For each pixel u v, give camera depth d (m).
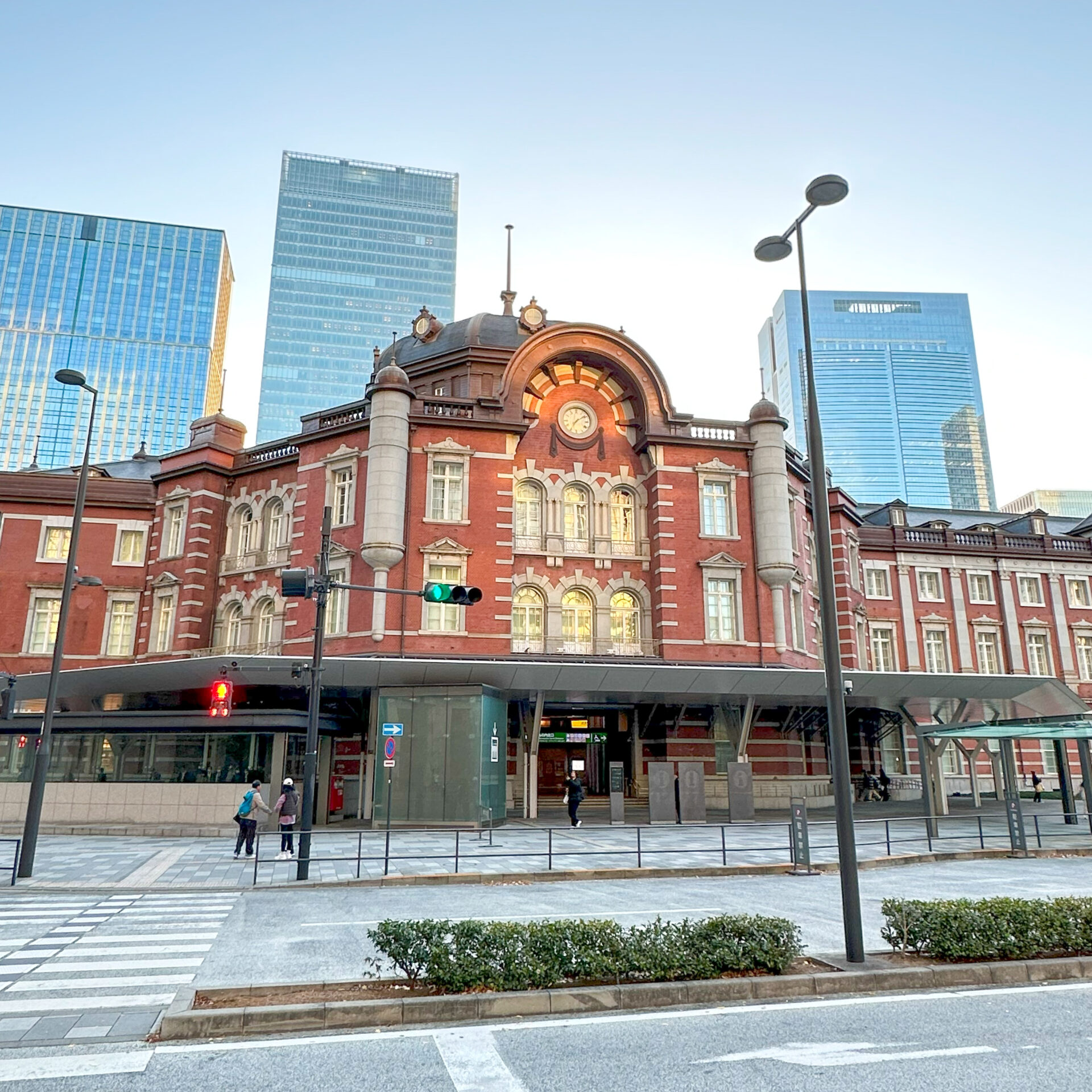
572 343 34.47
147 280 163.25
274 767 25.56
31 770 26.78
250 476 37.44
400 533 30.31
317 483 33.25
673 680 27.38
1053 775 46.00
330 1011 7.29
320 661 17.58
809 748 35.75
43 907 13.80
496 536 31.55
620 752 35.91
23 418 151.62
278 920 12.48
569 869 17.30
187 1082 6.02
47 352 155.62
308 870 17.30
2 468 149.25
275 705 29.83
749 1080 6.05
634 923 11.96
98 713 26.84
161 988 8.55
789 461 37.00
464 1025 7.29
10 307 155.25
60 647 17.92
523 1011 7.60
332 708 30.17
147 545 38.66
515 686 27.08
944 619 45.94
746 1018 7.48
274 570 34.94
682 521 33.72
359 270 184.88
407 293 186.50
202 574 36.44
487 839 22.66
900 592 45.78
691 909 13.26
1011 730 23.48
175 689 28.73
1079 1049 6.69
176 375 160.75
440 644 30.00
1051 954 9.27
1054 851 20.91
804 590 37.78
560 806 32.31
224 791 24.88
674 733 32.97
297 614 32.19
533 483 34.38
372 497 30.36
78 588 37.75
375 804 26.14
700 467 34.28
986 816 31.09
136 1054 6.63
